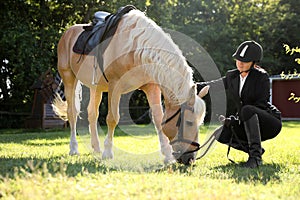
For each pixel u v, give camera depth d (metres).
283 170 7.36
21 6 28.98
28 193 4.70
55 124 27.02
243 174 6.90
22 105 30.48
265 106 8.09
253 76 8.09
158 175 6.37
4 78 30.41
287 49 9.96
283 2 46.06
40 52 26.97
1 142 14.98
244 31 42.22
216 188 5.36
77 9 30.03
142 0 28.92
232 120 7.90
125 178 5.92
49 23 30.03
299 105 38.06
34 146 12.75
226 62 38.88
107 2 29.33
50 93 25.94
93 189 5.11
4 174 6.13
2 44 26.31
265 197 5.01
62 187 5.09
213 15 42.62
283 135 17.41
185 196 4.75
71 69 10.25
